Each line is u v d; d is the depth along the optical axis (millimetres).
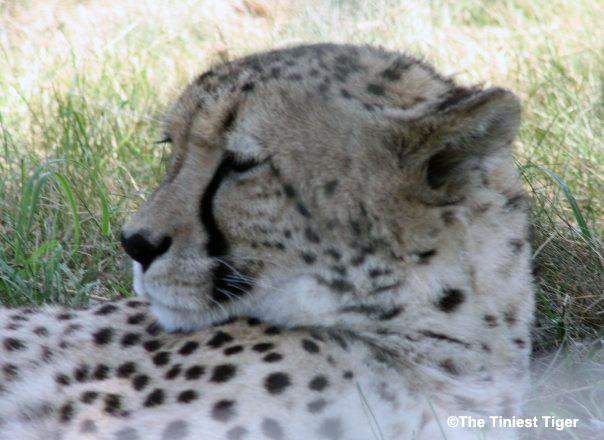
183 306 9078
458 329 9078
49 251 12828
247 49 18172
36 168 13297
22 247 12484
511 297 9312
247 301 9109
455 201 8930
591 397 10906
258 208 8922
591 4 20438
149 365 9109
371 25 19250
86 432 8883
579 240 12867
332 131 8875
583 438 10414
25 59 18234
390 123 8852
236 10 20219
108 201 13570
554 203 13633
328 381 8773
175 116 9312
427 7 20234
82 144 14727
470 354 9141
